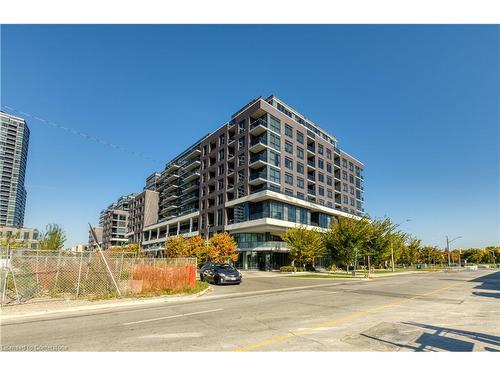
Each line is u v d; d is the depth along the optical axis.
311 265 48.28
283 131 55.12
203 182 65.56
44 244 28.17
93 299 13.71
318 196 61.81
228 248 37.16
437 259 86.06
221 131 61.31
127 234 111.25
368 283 24.33
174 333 7.35
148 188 111.75
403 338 6.69
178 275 17.39
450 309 10.66
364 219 36.38
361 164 81.50
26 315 10.38
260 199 48.78
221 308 11.52
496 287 19.50
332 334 7.10
